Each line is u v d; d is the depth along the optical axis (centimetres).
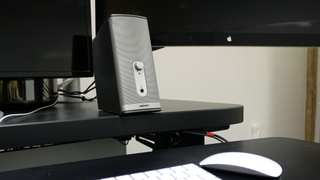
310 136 177
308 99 176
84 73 50
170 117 37
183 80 127
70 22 49
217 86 138
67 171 28
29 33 46
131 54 34
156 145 56
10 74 45
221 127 51
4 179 26
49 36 48
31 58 47
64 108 50
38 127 30
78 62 50
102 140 66
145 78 35
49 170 28
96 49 43
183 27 57
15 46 45
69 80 71
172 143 56
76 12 50
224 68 140
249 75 149
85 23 50
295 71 171
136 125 35
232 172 28
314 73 175
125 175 25
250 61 149
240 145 40
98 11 51
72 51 50
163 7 56
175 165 30
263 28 61
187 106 46
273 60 159
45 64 48
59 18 49
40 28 47
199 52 130
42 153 58
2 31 45
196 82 131
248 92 150
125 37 34
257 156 30
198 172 26
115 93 34
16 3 45
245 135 151
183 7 57
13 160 55
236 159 29
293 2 62
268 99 159
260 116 157
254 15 60
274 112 163
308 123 177
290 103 170
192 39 56
